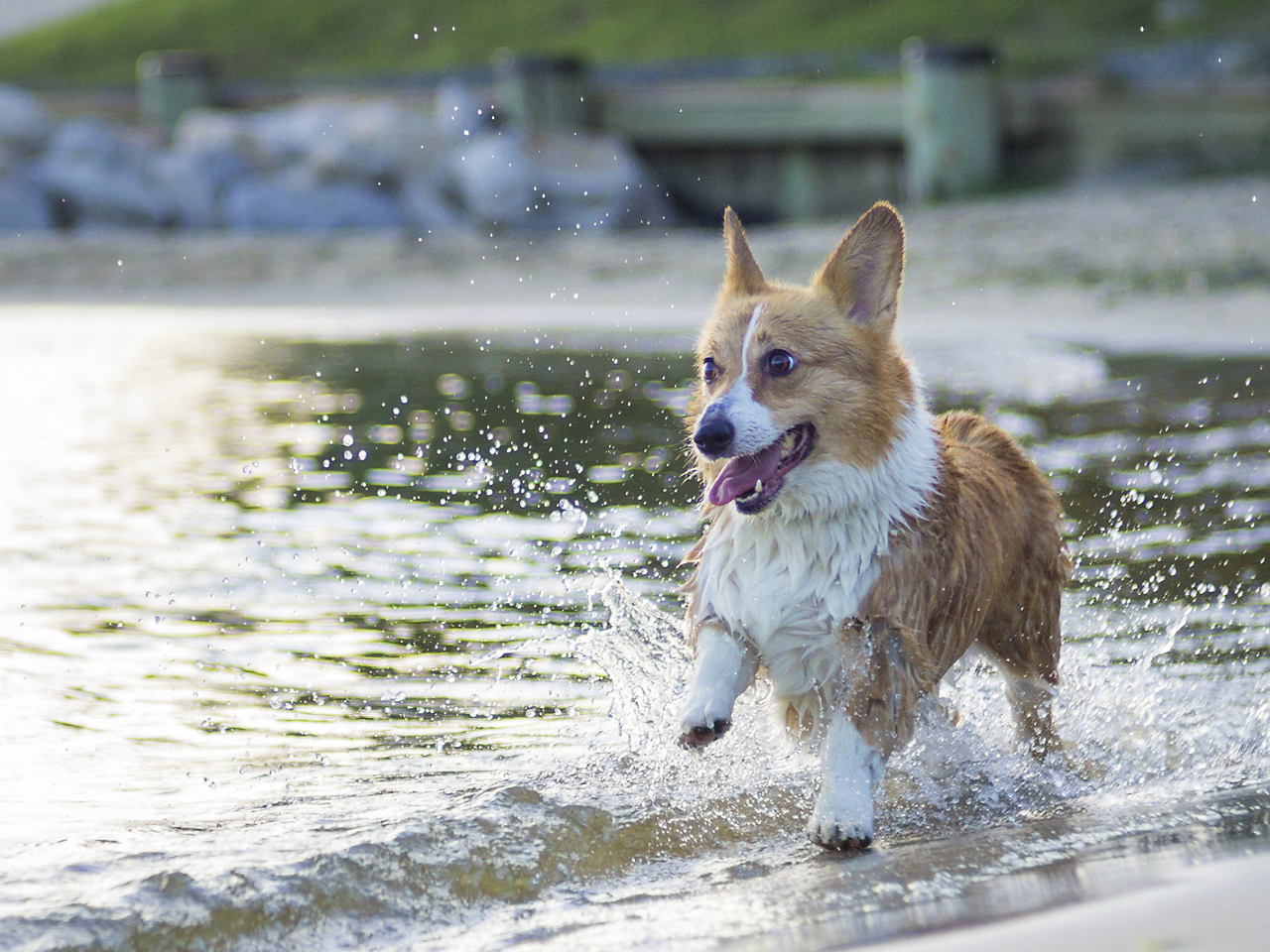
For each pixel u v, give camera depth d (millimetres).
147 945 3410
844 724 4492
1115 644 5934
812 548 4672
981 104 26047
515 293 20531
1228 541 7211
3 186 28422
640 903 3703
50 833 4102
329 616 6473
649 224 27188
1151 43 31203
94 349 16484
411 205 27484
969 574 4871
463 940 3508
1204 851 3623
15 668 5766
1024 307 16219
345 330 17938
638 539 7594
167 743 4992
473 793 4414
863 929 3240
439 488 8984
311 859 3775
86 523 8258
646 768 4793
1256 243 18188
